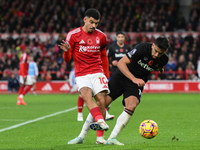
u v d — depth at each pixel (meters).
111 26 97.25
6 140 24.44
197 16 101.31
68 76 86.12
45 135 26.53
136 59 22.62
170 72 83.31
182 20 100.56
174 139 24.25
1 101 62.00
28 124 32.81
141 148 20.69
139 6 103.12
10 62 88.12
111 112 43.62
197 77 83.69
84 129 22.80
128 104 22.22
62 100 64.31
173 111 44.00
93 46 22.62
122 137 25.31
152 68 22.98
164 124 32.09
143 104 54.53
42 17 101.88
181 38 92.06
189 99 64.50
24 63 54.59
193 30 98.44
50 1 106.12
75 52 22.81
